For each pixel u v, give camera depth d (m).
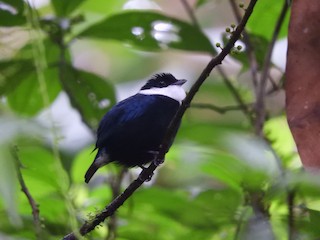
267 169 6.41
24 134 4.45
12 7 9.15
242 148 5.93
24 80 10.47
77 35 10.08
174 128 7.32
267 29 10.21
